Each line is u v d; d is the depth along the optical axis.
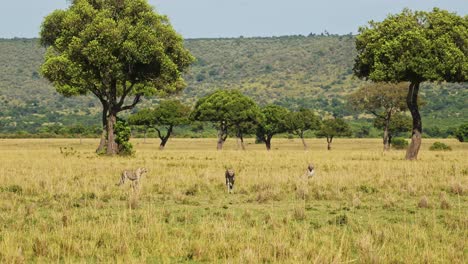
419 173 47.22
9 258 17.98
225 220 25.14
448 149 129.00
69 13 78.50
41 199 32.66
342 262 18.08
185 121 141.50
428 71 66.75
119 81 86.38
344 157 78.81
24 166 55.84
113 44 75.00
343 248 19.77
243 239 20.92
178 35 81.50
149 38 76.06
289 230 23.09
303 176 42.62
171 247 19.98
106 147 83.50
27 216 26.50
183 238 21.58
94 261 18.69
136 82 83.06
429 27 70.81
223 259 18.50
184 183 40.50
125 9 78.44
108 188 36.47
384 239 21.19
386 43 68.50
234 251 19.42
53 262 17.98
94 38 76.00
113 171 49.38
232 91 145.62
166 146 177.00
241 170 51.84
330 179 42.03
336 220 26.06
